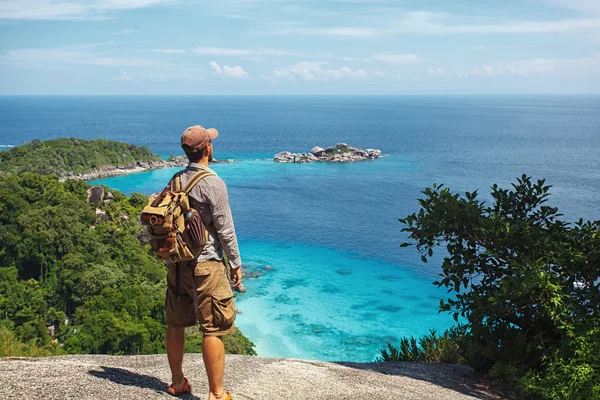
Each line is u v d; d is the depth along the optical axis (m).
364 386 6.34
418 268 75.44
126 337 48.75
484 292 8.44
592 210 113.25
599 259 7.86
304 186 146.50
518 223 8.36
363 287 66.69
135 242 76.44
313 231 97.94
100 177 170.62
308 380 6.14
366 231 98.25
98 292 61.72
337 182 153.00
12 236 71.38
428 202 8.84
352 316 56.59
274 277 70.25
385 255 82.56
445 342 9.94
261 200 126.81
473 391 7.28
